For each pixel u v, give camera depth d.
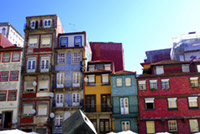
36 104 39.44
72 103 39.44
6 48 43.06
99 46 56.06
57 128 38.28
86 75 40.84
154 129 35.97
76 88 39.56
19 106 39.50
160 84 37.91
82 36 45.25
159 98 37.19
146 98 37.47
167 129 35.53
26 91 40.28
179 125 35.47
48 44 42.91
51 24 44.53
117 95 38.53
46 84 40.69
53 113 38.31
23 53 42.72
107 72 40.50
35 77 41.12
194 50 48.91
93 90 39.81
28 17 45.12
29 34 43.81
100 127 37.50
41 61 42.06
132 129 36.66
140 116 36.66
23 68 41.69
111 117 37.66
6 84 41.06
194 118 35.41
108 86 39.81
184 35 52.97
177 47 50.34
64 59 42.31
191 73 37.28
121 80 39.38
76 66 41.66
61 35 45.44
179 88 37.09
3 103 39.94
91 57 54.44
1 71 41.91
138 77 38.88
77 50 42.44
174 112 36.03
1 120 39.03
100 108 38.59
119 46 56.75
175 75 37.81
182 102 36.34
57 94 40.22
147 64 48.44
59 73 41.56
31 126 38.28
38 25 44.72
